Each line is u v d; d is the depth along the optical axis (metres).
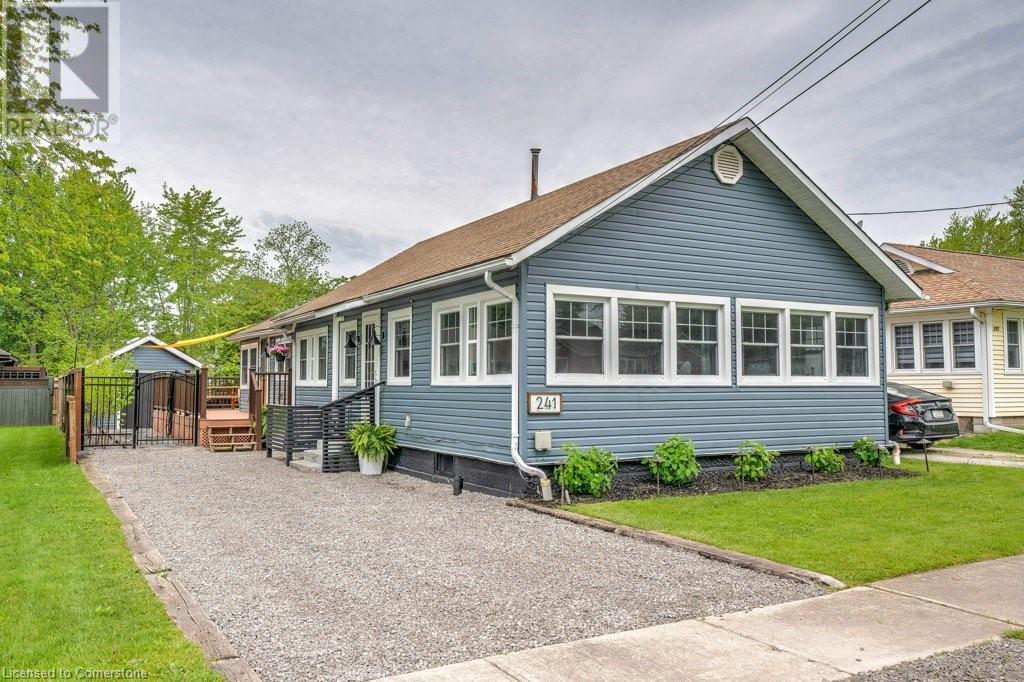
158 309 45.84
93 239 26.50
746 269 12.42
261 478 12.84
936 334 20.38
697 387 11.77
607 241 10.99
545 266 10.43
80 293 33.34
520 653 4.50
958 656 4.47
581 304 10.84
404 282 12.12
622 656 4.45
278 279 57.78
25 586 5.66
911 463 13.84
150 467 14.33
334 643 4.68
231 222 50.12
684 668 4.26
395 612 5.34
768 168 12.55
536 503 9.70
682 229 11.75
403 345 13.96
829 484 11.31
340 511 9.49
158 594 5.53
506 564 6.72
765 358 12.73
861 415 13.67
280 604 5.53
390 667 4.27
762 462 11.39
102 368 22.31
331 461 13.84
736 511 9.01
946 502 9.61
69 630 4.67
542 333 10.36
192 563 6.78
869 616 5.23
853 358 13.77
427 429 12.71
